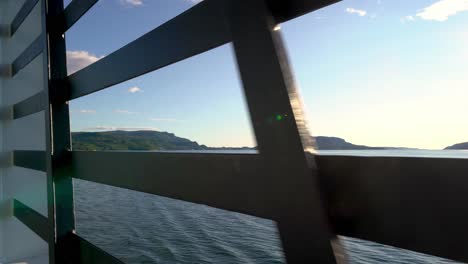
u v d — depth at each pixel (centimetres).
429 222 37
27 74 233
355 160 46
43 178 215
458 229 35
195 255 1475
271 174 54
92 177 123
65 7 137
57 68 145
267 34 54
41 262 202
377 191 43
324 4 49
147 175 94
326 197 49
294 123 49
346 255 45
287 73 52
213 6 69
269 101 54
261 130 56
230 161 65
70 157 141
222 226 1888
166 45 83
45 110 144
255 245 1511
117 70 104
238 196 63
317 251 46
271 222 54
